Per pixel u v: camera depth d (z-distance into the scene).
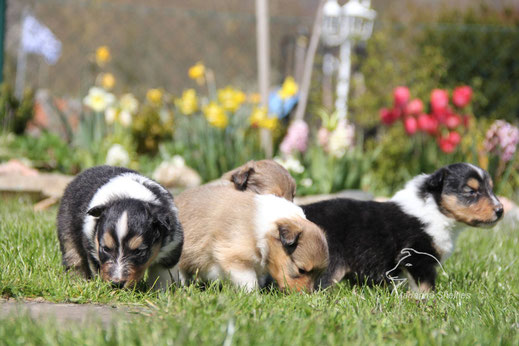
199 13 3.48
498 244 2.36
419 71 3.49
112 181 2.01
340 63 3.56
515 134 2.96
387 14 4.09
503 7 4.13
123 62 5.43
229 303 1.82
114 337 1.69
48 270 1.97
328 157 2.96
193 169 3.06
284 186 2.27
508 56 3.67
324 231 2.12
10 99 3.53
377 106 3.46
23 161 3.05
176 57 5.48
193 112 3.21
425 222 2.13
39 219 2.32
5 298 1.87
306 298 1.92
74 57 5.05
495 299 1.99
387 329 1.78
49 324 1.71
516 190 3.07
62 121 3.44
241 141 3.06
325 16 3.52
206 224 2.07
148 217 1.93
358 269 2.12
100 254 1.92
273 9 6.14
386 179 3.21
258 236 2.04
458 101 3.03
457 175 2.13
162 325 1.73
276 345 1.70
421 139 3.16
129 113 3.26
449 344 1.72
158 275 1.98
